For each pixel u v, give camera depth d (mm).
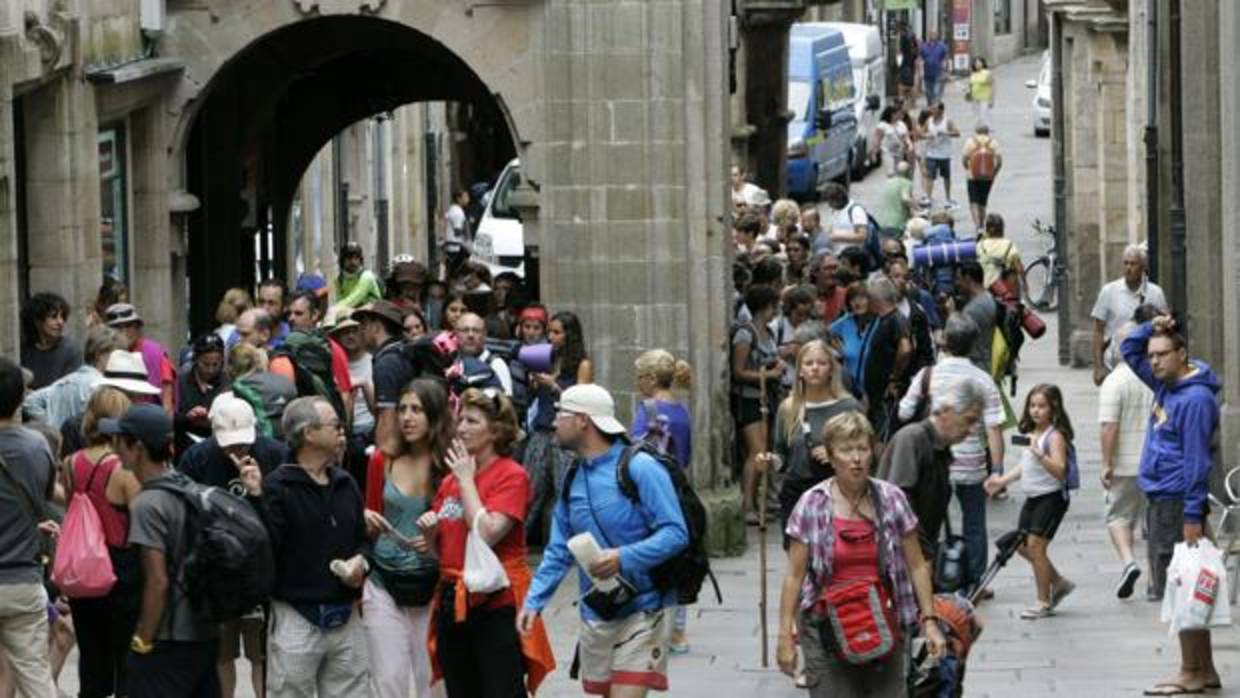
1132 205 63562
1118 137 64938
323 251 72312
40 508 29344
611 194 43656
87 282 41750
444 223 85250
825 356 33719
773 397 44438
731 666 35438
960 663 28375
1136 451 39281
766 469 35031
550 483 38500
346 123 55156
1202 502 33500
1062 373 65062
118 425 28406
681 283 43656
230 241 50969
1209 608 33031
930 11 136250
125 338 36281
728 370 43969
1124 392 39312
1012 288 55875
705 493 43281
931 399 37969
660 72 43375
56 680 32562
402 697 29312
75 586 29609
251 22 44875
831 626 27297
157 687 28328
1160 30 53625
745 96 76500
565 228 43875
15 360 38375
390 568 29156
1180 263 50219
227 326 40406
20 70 38375
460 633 29031
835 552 27359
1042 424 38062
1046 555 38219
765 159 77312
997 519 46000
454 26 44000
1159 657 35750
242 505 28141
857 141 102250
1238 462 44906
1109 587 40375
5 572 29125
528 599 28797
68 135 41031
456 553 28906
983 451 38500
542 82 43844
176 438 36125
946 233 58906
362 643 29031
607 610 28469
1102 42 64625
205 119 50625
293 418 28484
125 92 43406
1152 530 36938
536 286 50406
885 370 43656
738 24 73188
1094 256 65875
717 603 39500
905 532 27547
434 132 89125
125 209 44531
